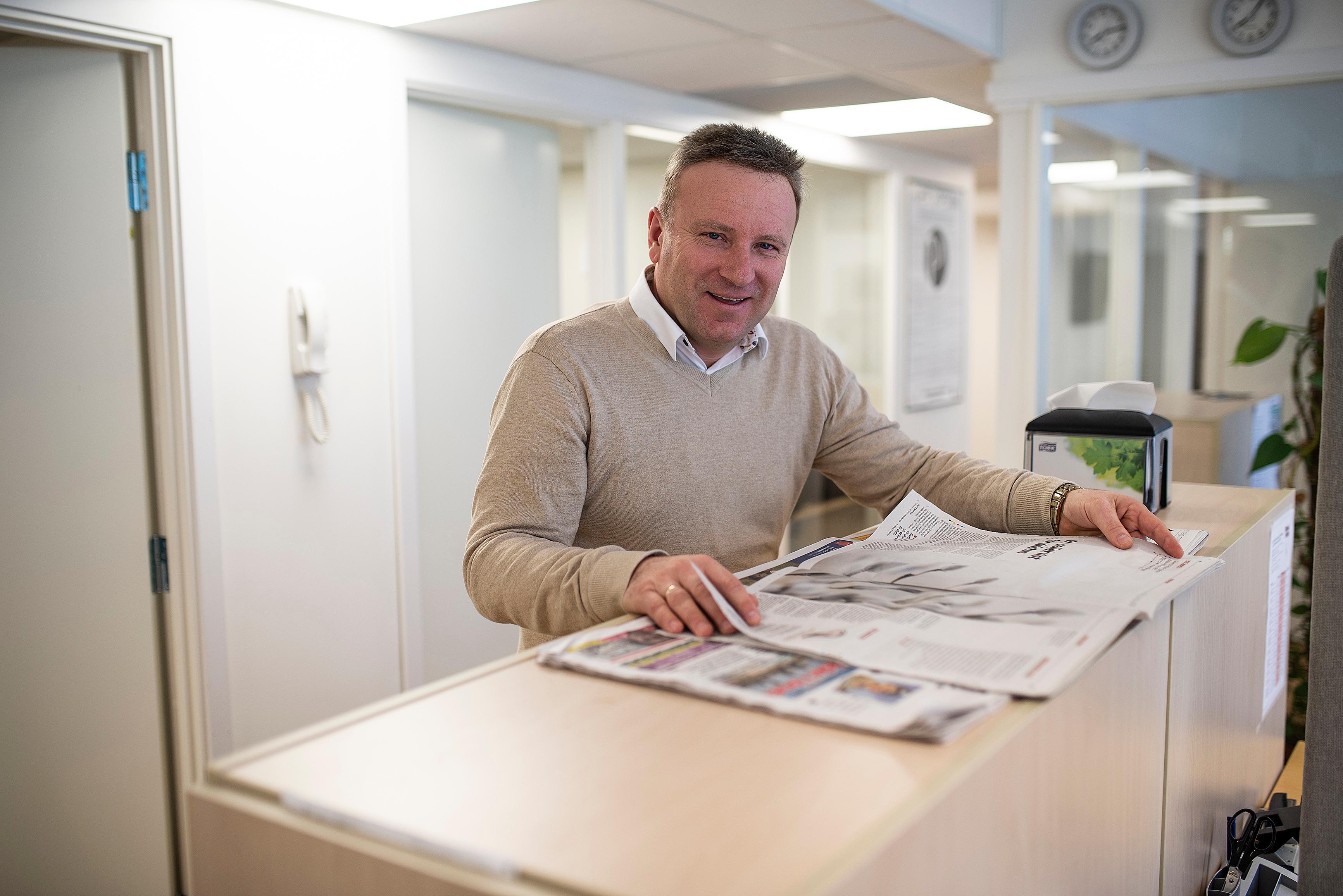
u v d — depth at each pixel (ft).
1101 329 10.54
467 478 9.27
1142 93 9.92
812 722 2.29
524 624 3.77
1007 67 10.33
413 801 1.98
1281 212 9.73
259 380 7.37
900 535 4.21
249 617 7.42
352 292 7.95
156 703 7.20
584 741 2.23
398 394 8.34
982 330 23.18
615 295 10.47
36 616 7.10
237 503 7.28
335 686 8.05
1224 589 3.99
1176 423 9.84
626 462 4.63
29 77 6.64
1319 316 9.32
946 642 2.74
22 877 7.38
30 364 6.85
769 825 1.84
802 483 5.35
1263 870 3.91
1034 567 3.52
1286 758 6.80
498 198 9.45
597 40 8.54
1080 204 10.44
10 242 6.73
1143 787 3.21
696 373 4.79
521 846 1.80
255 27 7.17
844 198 14.89
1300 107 9.51
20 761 7.27
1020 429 10.81
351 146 7.88
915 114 12.54
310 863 1.96
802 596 3.23
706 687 2.47
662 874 1.70
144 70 6.71
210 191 6.98
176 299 6.85
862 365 15.72
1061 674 2.47
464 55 8.63
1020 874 2.32
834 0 7.53
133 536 7.06
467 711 2.43
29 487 6.96
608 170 10.32
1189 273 10.18
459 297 9.12
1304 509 9.20
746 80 10.32
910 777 2.02
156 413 7.02
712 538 4.86
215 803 2.08
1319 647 2.96
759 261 4.39
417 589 8.64
